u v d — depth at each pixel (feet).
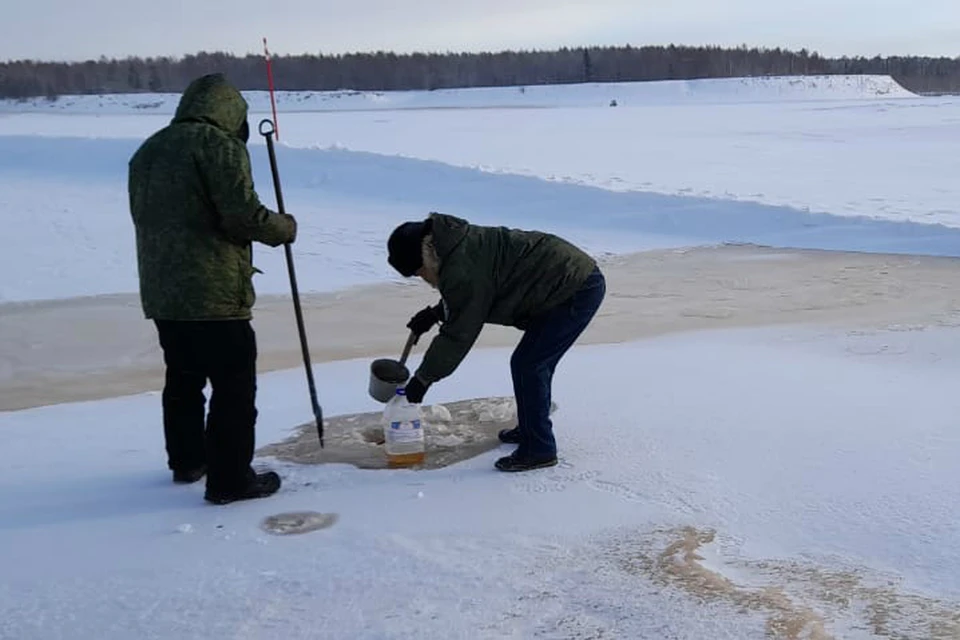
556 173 62.69
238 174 12.74
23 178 60.70
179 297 12.91
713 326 27.09
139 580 11.19
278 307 31.35
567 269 13.97
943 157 73.82
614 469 14.47
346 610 10.30
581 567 11.12
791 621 9.67
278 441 16.46
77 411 19.83
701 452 15.12
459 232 13.62
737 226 43.96
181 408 14.33
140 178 13.07
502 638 9.60
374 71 385.29
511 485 13.94
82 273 36.55
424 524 12.58
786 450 15.06
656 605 10.12
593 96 285.23
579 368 21.35
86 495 14.21
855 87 329.11
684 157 76.38
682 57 425.28
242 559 11.66
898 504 12.75
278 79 371.76
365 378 21.90
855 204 47.80
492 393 19.49
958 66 447.42
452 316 13.87
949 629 9.53
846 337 24.25
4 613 10.49
